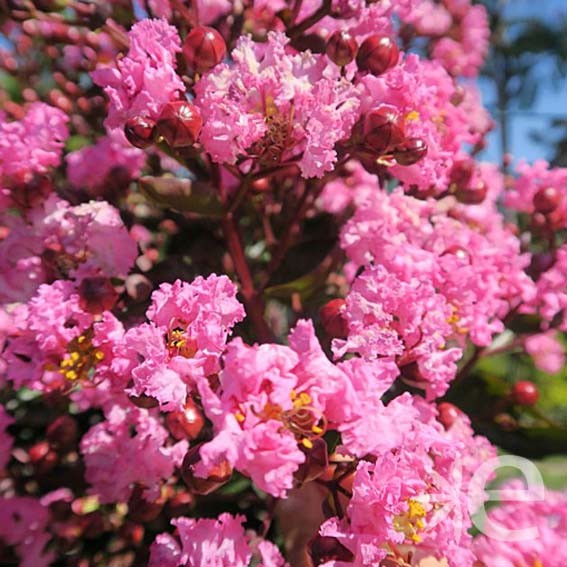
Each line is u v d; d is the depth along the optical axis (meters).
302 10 0.24
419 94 0.20
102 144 0.24
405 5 0.23
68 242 0.22
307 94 0.19
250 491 0.22
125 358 0.18
